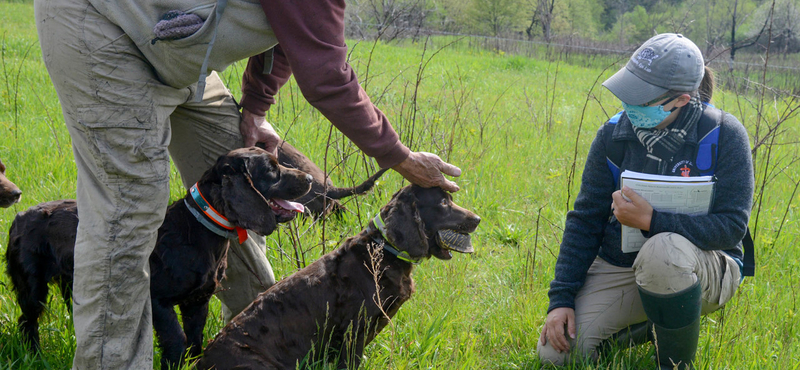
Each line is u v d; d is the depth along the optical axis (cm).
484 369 301
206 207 270
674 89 269
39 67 1022
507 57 1970
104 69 218
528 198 552
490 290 378
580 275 311
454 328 329
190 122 300
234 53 233
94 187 231
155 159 234
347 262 289
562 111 922
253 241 323
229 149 312
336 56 232
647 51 275
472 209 499
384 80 1079
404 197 285
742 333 310
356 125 243
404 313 337
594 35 4503
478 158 613
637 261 275
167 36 217
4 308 316
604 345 309
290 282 288
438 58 1596
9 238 290
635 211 274
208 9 222
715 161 279
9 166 514
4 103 746
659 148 283
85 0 214
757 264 402
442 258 295
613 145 302
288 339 280
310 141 605
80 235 235
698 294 268
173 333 278
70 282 288
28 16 2050
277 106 738
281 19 223
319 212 458
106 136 224
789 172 641
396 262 288
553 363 304
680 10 3666
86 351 237
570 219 318
